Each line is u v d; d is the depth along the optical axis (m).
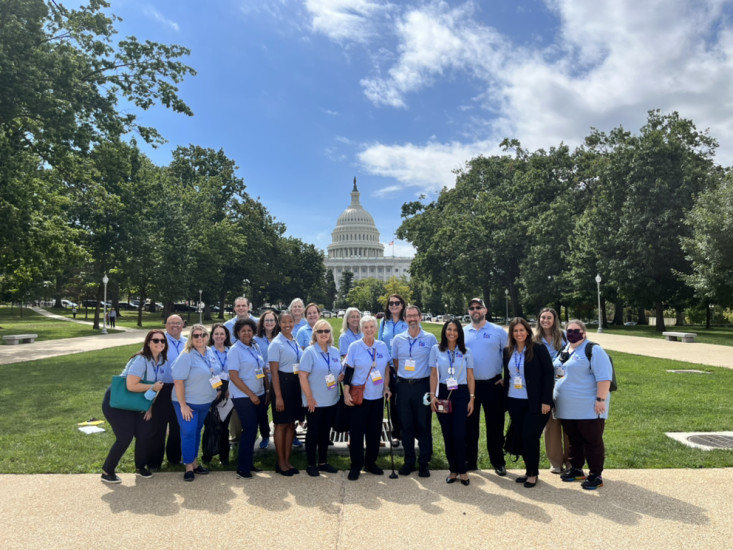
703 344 27.95
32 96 19.12
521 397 6.79
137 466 7.02
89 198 28.94
